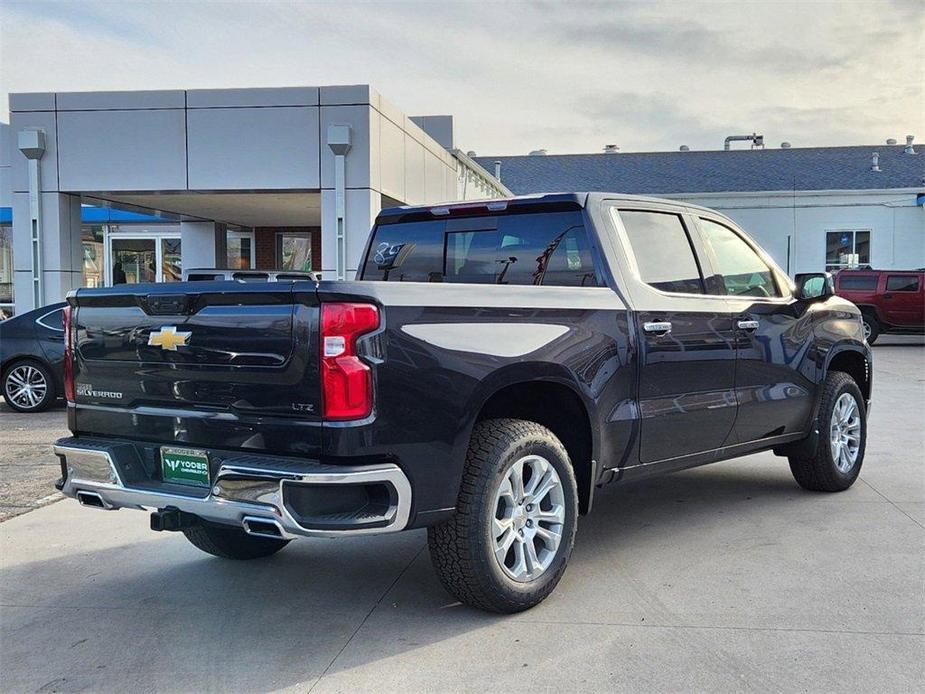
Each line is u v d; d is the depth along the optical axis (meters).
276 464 3.29
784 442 5.66
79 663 3.46
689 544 4.93
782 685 3.16
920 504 5.79
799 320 5.69
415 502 3.44
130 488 3.72
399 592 4.25
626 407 4.37
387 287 3.40
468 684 3.22
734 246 5.43
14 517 5.69
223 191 13.55
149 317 3.75
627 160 35.62
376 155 13.46
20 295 13.83
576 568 4.53
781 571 4.42
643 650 3.49
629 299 4.44
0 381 10.41
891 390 12.20
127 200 15.31
